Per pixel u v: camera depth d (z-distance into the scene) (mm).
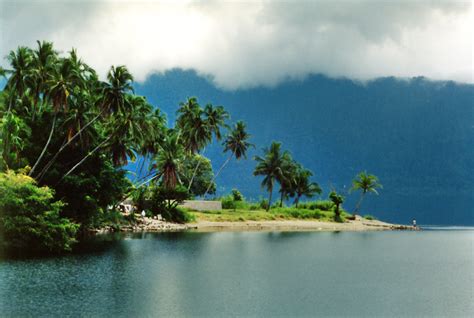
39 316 21312
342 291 28344
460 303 25391
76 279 30641
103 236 64250
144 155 93562
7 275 31688
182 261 40656
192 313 22406
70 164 62688
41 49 58219
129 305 23656
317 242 65125
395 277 33938
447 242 72375
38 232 42812
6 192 41781
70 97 61906
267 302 25047
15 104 60812
